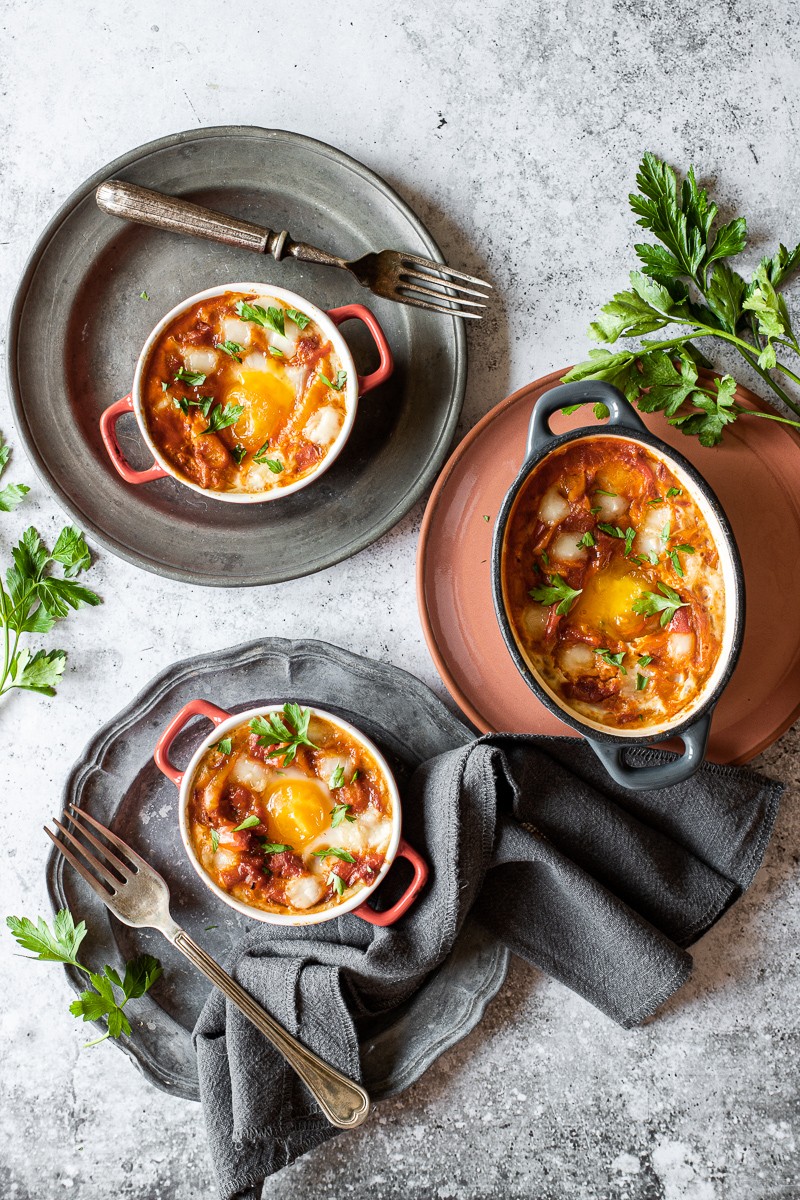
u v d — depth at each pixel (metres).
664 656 0.70
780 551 0.74
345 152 0.77
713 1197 0.76
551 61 0.77
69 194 0.78
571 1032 0.77
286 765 0.72
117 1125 0.77
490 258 0.77
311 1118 0.73
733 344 0.76
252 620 0.78
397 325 0.76
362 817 0.72
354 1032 0.72
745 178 0.77
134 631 0.78
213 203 0.76
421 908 0.72
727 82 0.77
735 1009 0.77
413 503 0.74
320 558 0.75
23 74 0.78
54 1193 0.77
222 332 0.73
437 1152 0.77
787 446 0.74
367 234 0.75
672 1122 0.76
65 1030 0.78
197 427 0.73
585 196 0.77
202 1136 0.77
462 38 0.77
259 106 0.77
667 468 0.69
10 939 0.78
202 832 0.72
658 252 0.73
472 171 0.77
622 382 0.71
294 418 0.74
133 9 0.77
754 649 0.74
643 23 0.77
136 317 0.77
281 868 0.72
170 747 0.76
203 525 0.76
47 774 0.78
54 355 0.76
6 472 0.79
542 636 0.70
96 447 0.76
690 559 0.69
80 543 0.77
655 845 0.73
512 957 0.77
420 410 0.75
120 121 0.78
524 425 0.74
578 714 0.69
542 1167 0.77
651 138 0.77
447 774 0.72
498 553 0.68
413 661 0.77
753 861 0.73
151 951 0.76
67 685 0.78
